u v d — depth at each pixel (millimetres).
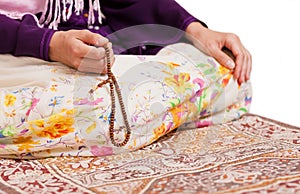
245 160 1462
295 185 1248
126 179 1329
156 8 1965
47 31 1620
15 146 1483
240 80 1908
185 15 1963
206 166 1416
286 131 1808
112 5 1972
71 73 1593
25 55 1635
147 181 1306
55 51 1602
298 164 1415
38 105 1508
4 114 1523
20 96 1548
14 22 1643
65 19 1801
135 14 1947
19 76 1577
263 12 2713
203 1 2709
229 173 1346
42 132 1490
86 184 1304
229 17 2699
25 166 1455
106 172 1393
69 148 1516
